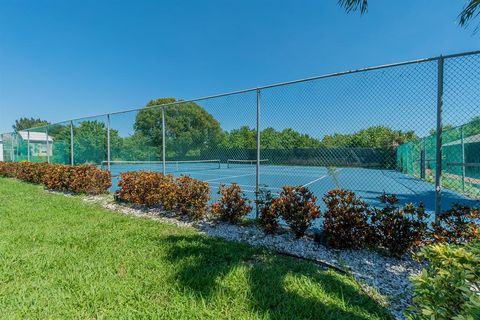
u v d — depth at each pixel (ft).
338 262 10.56
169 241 12.62
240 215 15.96
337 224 11.80
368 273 9.55
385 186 38.01
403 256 11.07
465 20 11.36
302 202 13.35
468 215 9.91
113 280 8.80
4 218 16.78
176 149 39.73
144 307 7.28
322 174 54.19
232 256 10.80
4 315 6.89
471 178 27.78
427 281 4.75
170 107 39.52
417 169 45.85
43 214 17.88
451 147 28.27
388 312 6.98
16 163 42.42
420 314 5.13
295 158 34.53
